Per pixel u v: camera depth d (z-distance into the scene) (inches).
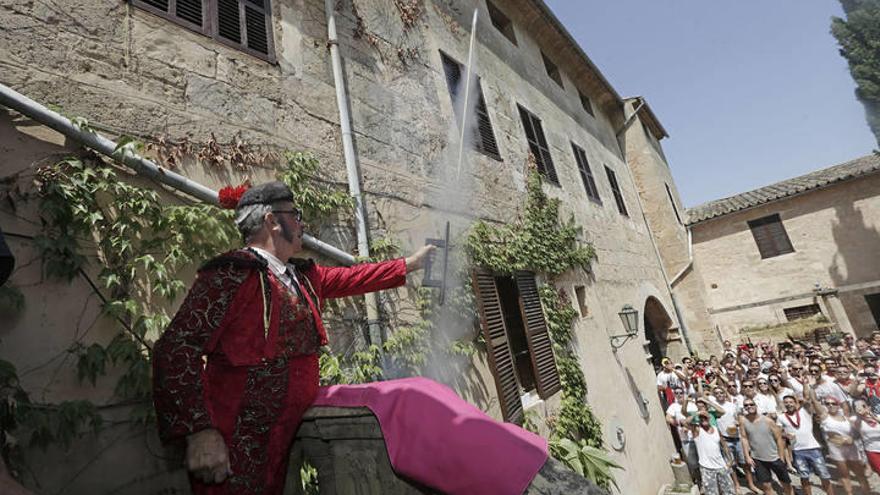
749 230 554.9
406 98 184.9
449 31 245.1
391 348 128.0
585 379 229.1
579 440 199.0
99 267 75.0
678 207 608.1
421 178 174.4
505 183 232.7
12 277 65.1
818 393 270.5
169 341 41.1
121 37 94.7
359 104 158.9
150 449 72.4
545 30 380.2
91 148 78.3
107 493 66.1
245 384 47.2
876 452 234.5
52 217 71.5
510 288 219.9
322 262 120.0
